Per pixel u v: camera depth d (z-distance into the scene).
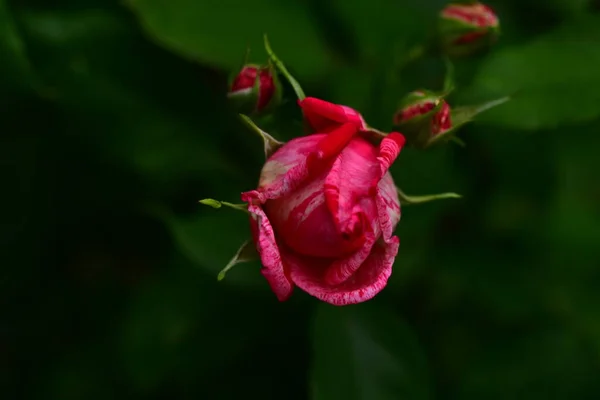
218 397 0.73
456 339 0.75
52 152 0.73
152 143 0.73
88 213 0.74
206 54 0.72
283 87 0.72
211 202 0.65
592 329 0.75
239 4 0.74
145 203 0.73
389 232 0.64
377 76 0.74
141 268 0.75
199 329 0.73
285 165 0.65
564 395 0.74
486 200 0.76
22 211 0.73
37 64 0.73
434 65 0.75
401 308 0.75
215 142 0.74
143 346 0.72
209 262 0.70
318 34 0.75
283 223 0.65
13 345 0.74
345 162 0.65
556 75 0.73
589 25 0.74
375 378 0.71
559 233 0.76
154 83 0.74
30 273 0.74
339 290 0.65
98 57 0.73
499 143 0.75
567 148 0.76
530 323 0.75
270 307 0.73
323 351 0.70
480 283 0.75
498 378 0.74
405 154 0.71
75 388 0.73
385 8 0.76
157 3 0.72
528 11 0.76
